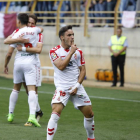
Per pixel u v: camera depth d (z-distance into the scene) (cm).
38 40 1719
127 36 3638
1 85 3316
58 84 1331
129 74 3647
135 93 2981
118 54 3306
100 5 3838
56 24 4019
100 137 1502
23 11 4300
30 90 1702
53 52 1330
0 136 1467
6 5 4359
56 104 1316
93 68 3859
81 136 1509
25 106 2272
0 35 4209
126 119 1934
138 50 3591
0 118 1888
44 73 4112
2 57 4372
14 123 1759
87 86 3378
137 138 1500
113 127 1719
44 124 1764
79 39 3925
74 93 1316
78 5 4028
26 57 1698
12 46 1712
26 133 1532
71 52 1291
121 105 2394
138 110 2220
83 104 1333
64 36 1320
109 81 3725
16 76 1736
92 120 1356
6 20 4156
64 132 1579
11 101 1764
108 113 2102
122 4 3738
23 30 1688
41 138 1452
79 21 4081
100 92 3000
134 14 3562
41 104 2373
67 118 1928
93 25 3950
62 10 4150
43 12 4081
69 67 1326
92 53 3856
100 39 3803
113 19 3897
